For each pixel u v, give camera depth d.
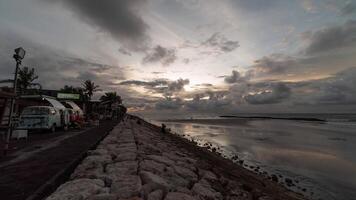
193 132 43.28
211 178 8.16
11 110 7.81
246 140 29.97
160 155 10.40
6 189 4.50
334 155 19.52
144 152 9.80
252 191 7.91
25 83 38.41
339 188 11.20
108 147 9.78
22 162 6.74
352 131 44.75
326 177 13.07
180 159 10.64
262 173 13.54
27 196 4.18
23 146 9.72
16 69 7.75
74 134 15.05
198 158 13.09
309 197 9.84
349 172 14.16
